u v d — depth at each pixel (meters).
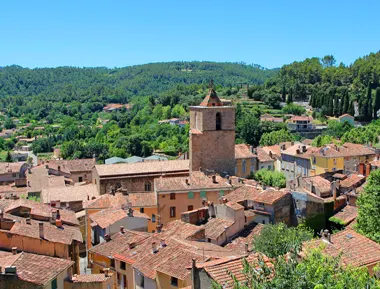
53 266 50.38
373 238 59.59
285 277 29.42
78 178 165.25
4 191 138.12
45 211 75.75
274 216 79.50
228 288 36.78
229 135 114.88
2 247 58.09
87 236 91.94
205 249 60.06
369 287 30.02
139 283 57.53
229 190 100.06
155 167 116.56
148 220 89.12
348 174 115.38
